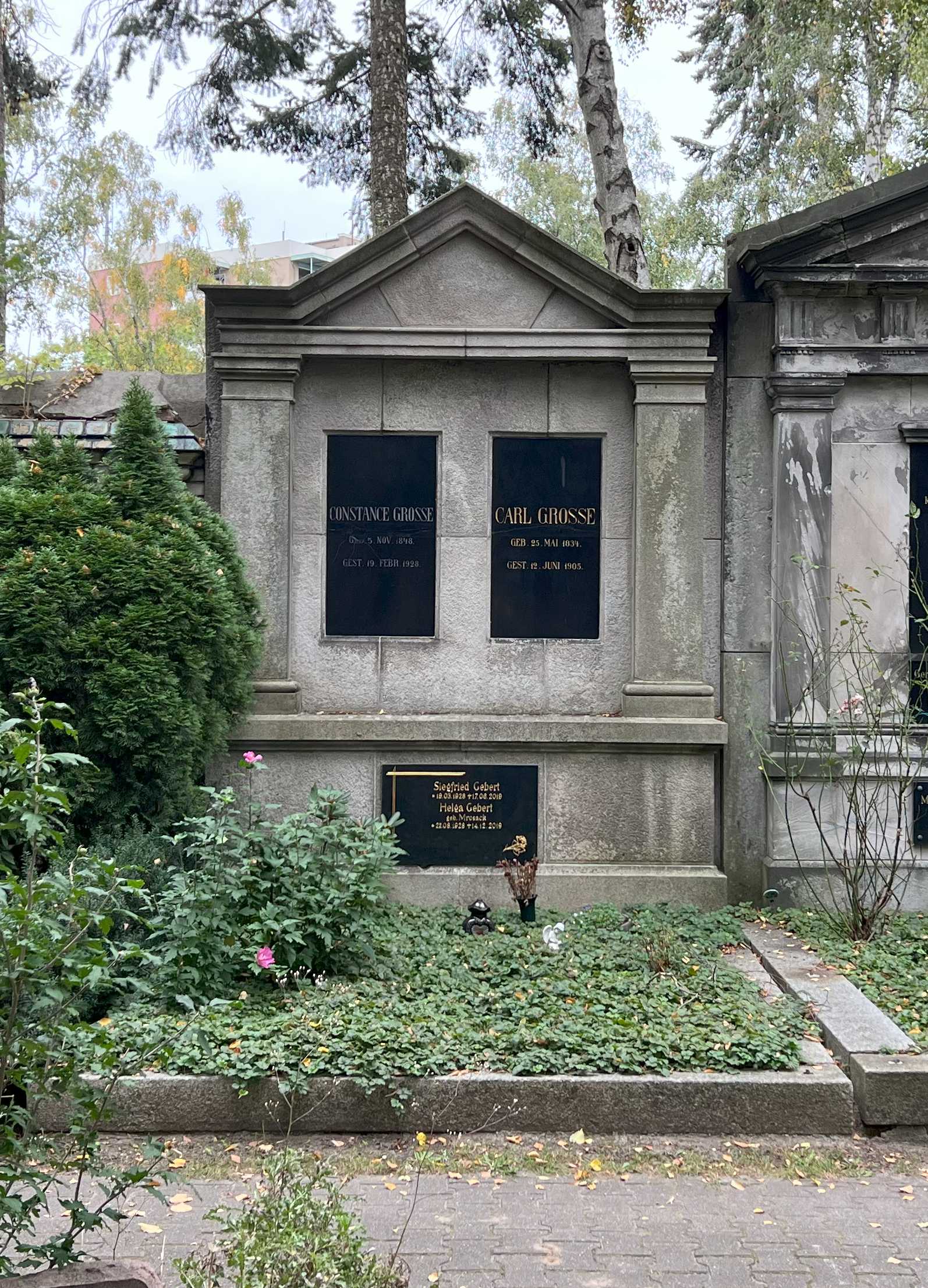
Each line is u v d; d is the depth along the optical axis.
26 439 8.66
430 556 8.53
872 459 8.52
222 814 6.88
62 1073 3.39
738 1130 5.34
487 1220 4.49
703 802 8.36
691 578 8.35
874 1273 4.09
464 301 8.36
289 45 15.48
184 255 30.27
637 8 14.12
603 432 8.50
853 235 8.33
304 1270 2.96
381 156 14.63
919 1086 5.34
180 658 7.16
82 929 3.38
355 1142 5.27
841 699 8.50
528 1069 5.40
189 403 9.22
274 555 8.34
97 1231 4.35
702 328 8.27
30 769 3.34
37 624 6.76
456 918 7.82
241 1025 5.76
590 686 8.53
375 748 8.34
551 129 16.38
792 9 20.38
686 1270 4.11
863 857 7.96
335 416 8.48
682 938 7.47
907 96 23.02
